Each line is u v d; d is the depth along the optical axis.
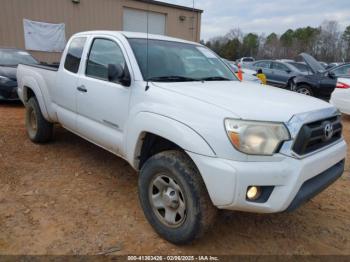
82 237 2.89
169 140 2.72
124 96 3.28
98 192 3.76
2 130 6.02
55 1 14.81
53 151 5.01
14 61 9.11
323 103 3.03
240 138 2.34
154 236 2.96
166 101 2.83
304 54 10.80
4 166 4.33
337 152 2.91
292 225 3.27
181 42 4.20
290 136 2.44
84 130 3.99
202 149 2.45
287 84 13.34
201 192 2.55
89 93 3.78
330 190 4.14
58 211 3.30
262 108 2.54
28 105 5.24
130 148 3.15
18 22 14.00
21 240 2.81
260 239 3.01
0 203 3.39
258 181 2.35
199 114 2.55
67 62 4.38
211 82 3.51
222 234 3.04
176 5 18.55
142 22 17.75
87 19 15.90
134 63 3.30
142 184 3.00
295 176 2.43
